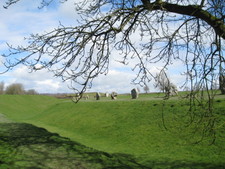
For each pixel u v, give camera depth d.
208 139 15.17
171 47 8.09
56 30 7.80
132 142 18.31
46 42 7.72
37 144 13.47
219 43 6.91
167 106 22.47
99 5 8.33
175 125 18.56
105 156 12.12
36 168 9.38
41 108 63.88
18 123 22.80
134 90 34.41
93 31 7.73
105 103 32.62
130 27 8.09
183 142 15.84
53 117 36.19
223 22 6.80
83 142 20.16
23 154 11.15
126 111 26.23
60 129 27.89
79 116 31.23
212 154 13.47
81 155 11.84
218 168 11.41
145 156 14.32
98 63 8.05
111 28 7.81
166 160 13.21
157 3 7.20
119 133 21.22
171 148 15.56
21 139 14.59
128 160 12.94
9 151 11.48
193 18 7.44
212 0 7.19
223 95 20.84
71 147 13.25
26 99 72.94
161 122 20.09
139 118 22.98
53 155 11.41
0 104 62.44
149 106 24.73
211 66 6.94
